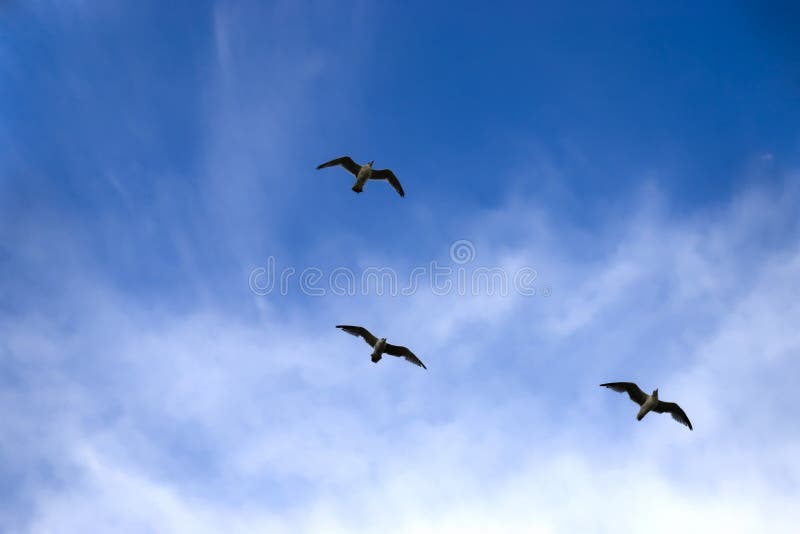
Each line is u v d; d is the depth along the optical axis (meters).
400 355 39.53
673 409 37.03
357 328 39.84
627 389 37.62
